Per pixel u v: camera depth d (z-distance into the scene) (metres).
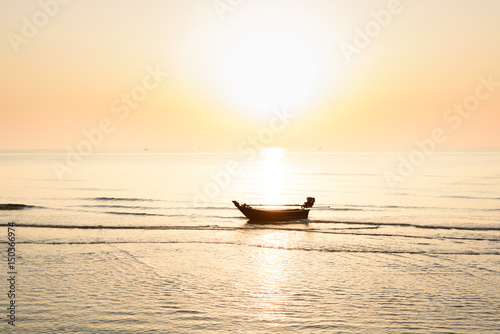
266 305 20.16
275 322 18.34
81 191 69.88
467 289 22.22
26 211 47.34
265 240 33.81
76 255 28.69
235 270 25.61
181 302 20.47
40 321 18.27
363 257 28.66
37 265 26.31
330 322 18.34
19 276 24.11
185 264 26.83
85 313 19.12
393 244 32.31
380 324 18.12
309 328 17.81
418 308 19.77
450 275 24.59
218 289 22.27
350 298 21.02
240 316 18.95
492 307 19.81
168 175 112.00
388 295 21.41
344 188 76.44
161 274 24.70
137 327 17.80
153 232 36.62
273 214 41.44
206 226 39.50
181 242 32.94
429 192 68.19
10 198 59.38
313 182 90.38
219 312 19.33
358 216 45.16
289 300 20.80
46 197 60.75
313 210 49.50
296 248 31.17
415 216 44.97
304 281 23.59
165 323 18.20
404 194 65.56
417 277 24.27
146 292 21.73
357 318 18.70
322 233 36.59
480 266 26.36
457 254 29.25
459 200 57.88
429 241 33.25
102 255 28.77
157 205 53.03
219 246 31.75
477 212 47.41
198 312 19.33
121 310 19.47
